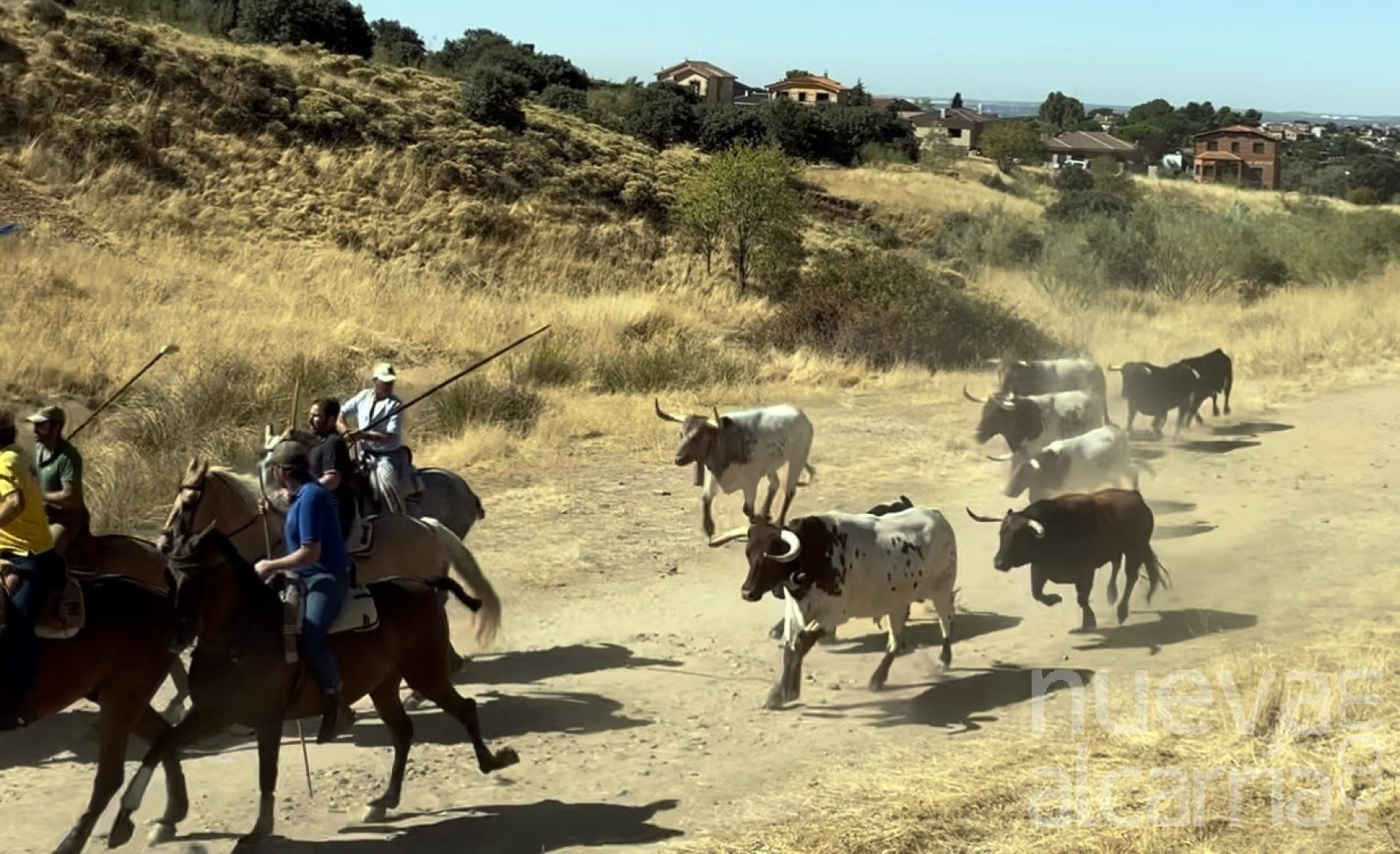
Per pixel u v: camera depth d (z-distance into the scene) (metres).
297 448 7.75
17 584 7.37
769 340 27.92
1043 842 7.80
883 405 23.31
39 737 9.50
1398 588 13.19
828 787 8.84
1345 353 28.03
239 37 47.19
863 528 10.52
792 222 37.38
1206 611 12.79
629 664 11.53
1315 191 127.00
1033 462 14.67
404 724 8.33
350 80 44.84
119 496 14.94
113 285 25.09
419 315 26.88
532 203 40.25
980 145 91.81
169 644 7.86
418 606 8.27
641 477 18.25
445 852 7.78
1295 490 17.66
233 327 23.09
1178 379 20.33
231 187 34.94
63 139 32.97
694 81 138.25
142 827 8.03
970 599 13.52
